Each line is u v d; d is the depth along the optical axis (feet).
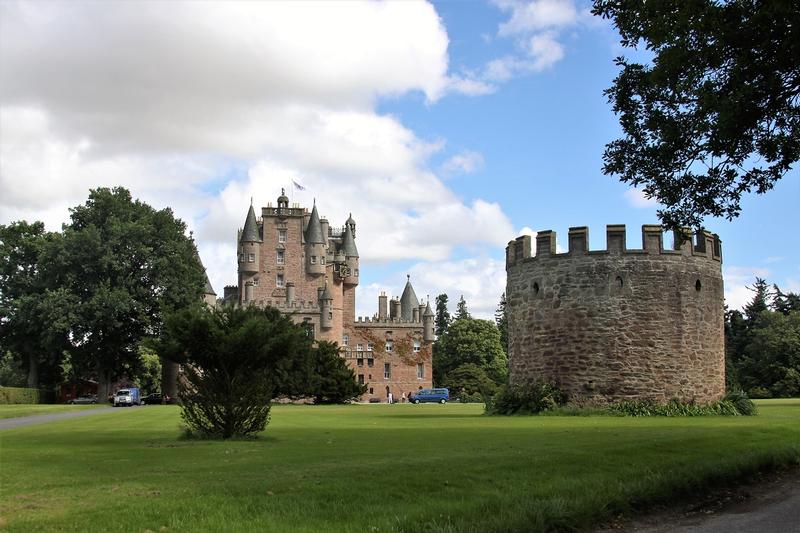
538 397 114.01
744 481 46.34
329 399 246.47
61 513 29.91
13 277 247.29
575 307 115.65
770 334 265.95
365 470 41.52
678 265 114.73
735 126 48.70
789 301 321.93
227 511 30.66
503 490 36.88
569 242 117.50
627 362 111.96
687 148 56.59
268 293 367.66
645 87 58.03
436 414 130.72
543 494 36.11
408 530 28.94
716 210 58.13
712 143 52.16
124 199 245.65
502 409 118.21
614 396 111.55
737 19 45.80
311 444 61.72
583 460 46.62
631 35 56.44
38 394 241.35
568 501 34.53
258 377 71.56
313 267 368.89
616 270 114.01
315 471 41.57
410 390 375.86
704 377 114.93
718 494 42.73
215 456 51.85
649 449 52.85
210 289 344.90
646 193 60.08
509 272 128.98
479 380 360.07
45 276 231.91
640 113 59.47
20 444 64.08
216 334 69.26
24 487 36.47
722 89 49.49
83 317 219.61
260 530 27.86
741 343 310.65
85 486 36.70
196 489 35.24
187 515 29.86
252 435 71.72
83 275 228.43
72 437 73.31
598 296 114.21
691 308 115.03
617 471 43.55
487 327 400.88
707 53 47.91
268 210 372.38
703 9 46.78
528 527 30.37
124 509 30.48
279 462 46.93
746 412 109.40
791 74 47.78
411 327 382.83
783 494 42.78
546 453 49.88
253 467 44.24
